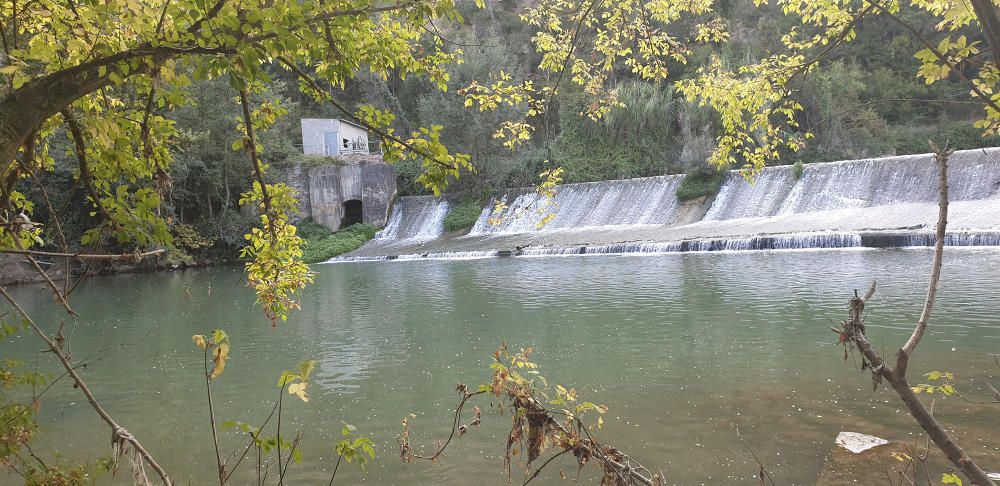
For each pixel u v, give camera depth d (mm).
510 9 66938
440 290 20172
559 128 52562
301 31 3232
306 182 43188
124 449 3002
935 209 27062
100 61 3068
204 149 36906
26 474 3588
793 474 5812
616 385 8898
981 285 14945
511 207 42156
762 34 52344
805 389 8172
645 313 14156
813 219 29531
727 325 12367
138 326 15766
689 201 36438
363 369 10633
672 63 50438
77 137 3770
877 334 10930
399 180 47750
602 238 32688
